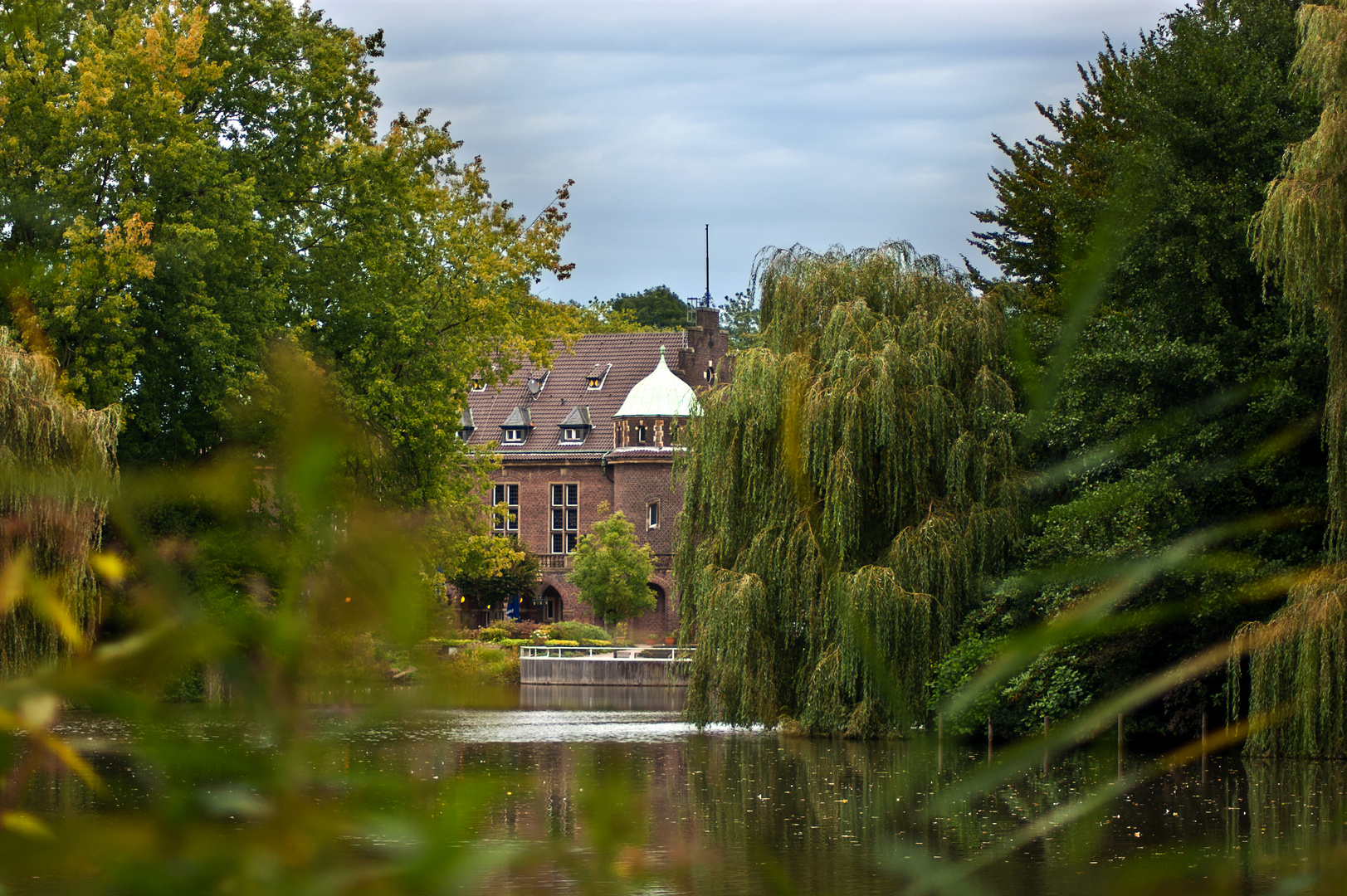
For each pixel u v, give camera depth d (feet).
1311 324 96.89
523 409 377.91
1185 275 100.78
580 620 361.71
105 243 120.98
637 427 357.82
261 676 3.03
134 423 132.05
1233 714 87.30
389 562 3.18
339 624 3.10
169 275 132.05
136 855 2.80
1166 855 4.64
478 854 3.16
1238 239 101.19
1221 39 110.83
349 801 2.99
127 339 123.13
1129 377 93.20
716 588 126.52
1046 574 6.57
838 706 120.88
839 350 123.24
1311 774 83.56
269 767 2.94
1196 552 7.19
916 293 128.06
